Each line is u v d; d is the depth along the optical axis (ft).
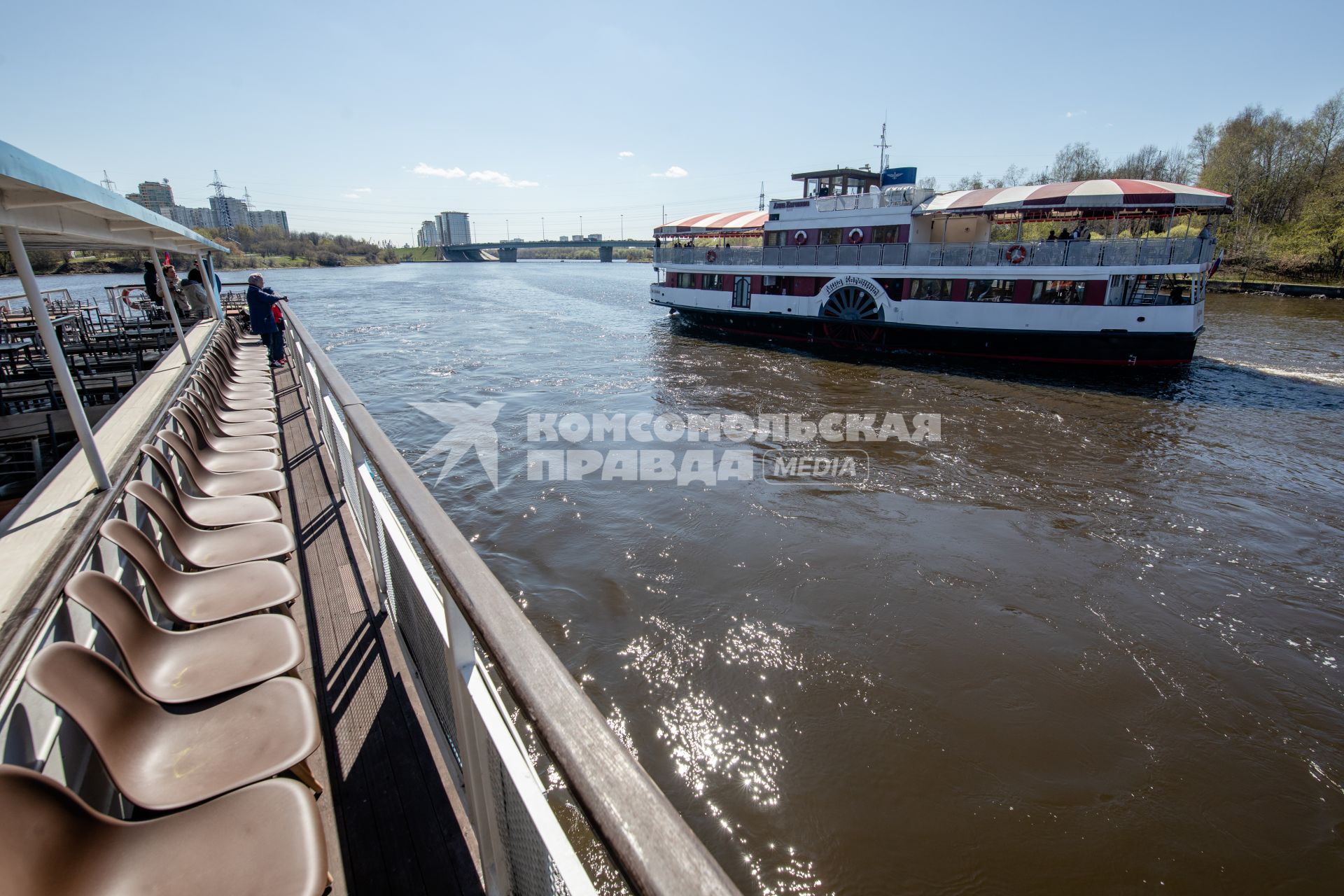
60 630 7.18
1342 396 57.98
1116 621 25.36
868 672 22.12
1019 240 71.51
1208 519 34.22
